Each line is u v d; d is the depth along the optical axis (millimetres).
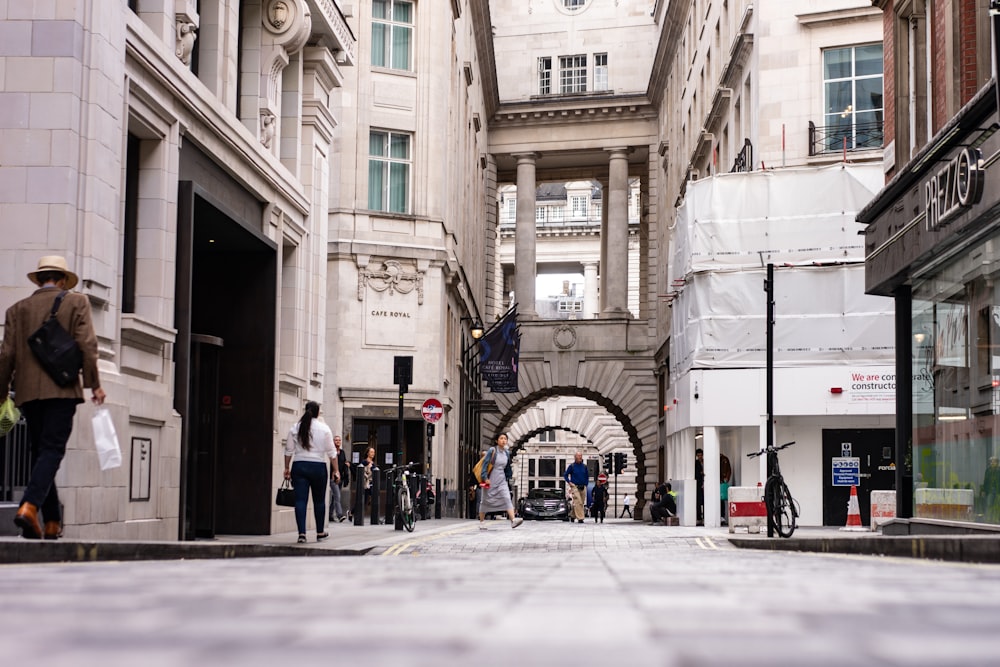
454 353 43875
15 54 12344
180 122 15328
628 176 65250
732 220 28906
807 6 29109
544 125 61688
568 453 97625
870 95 28766
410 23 38656
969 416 14773
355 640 2580
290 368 21500
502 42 64062
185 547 9742
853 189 28125
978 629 2936
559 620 3137
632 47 62375
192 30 16188
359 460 34281
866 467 28047
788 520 17719
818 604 3840
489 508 24078
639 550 13734
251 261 19500
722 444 31984
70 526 11688
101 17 12727
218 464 19031
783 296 28219
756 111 30203
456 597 4109
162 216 14898
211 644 2477
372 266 36906
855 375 27625
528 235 61125
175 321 15570
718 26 38906
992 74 13398
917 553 9312
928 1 17969
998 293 13734
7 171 12250
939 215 15023
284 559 9883
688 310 30266
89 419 12156
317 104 22516
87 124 12562
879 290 18375
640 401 57875
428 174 38344
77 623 3078
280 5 20016
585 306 100438
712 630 2871
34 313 9258
